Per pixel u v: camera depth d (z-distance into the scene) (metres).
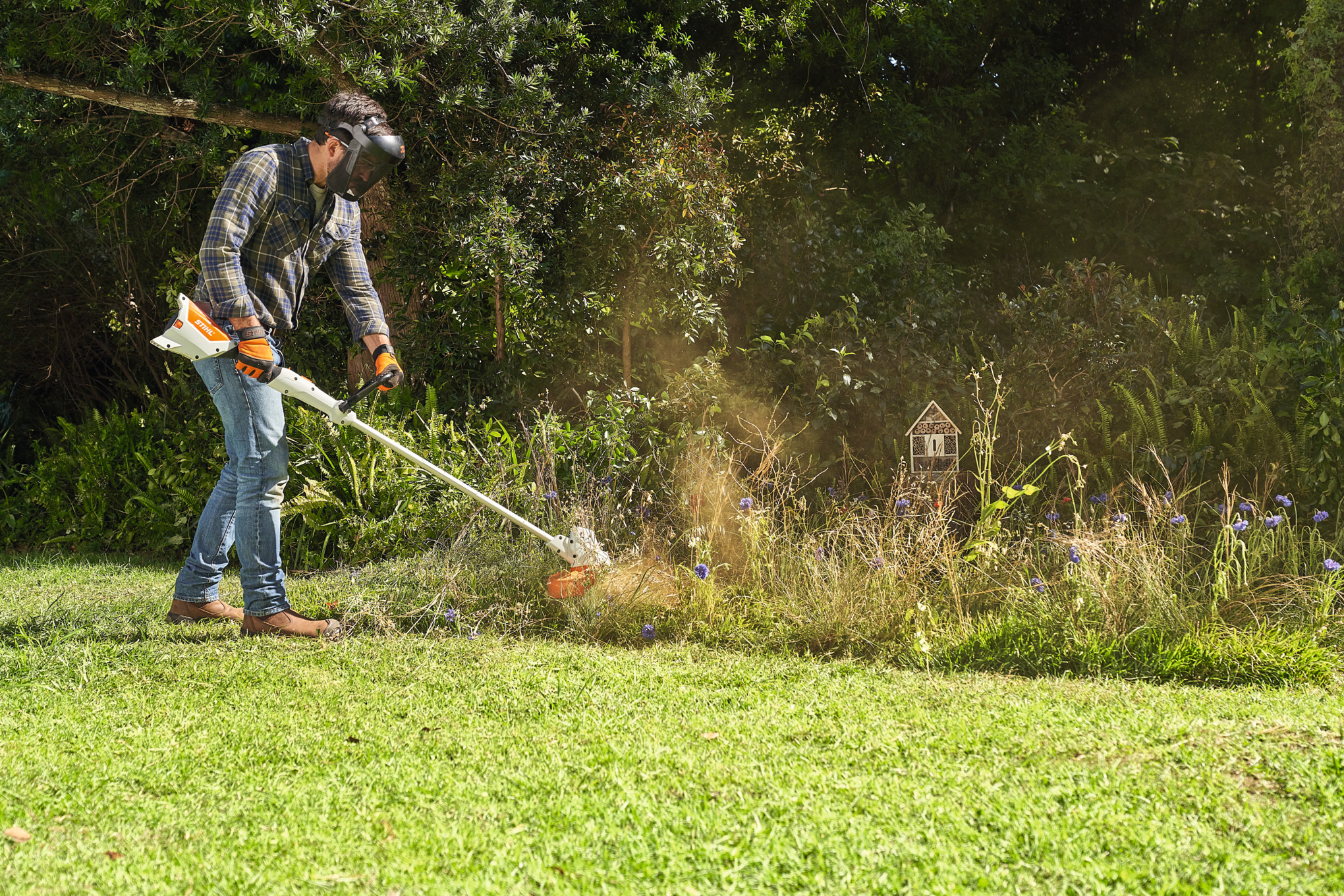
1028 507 4.69
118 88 5.90
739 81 7.86
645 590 3.76
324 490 5.16
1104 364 5.32
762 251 6.55
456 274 5.61
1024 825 1.71
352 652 3.23
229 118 6.00
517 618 3.67
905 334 5.83
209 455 6.02
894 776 1.99
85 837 1.77
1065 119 8.93
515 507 4.65
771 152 6.90
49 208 7.49
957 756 2.12
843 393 5.52
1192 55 9.91
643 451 5.48
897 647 3.29
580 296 5.83
